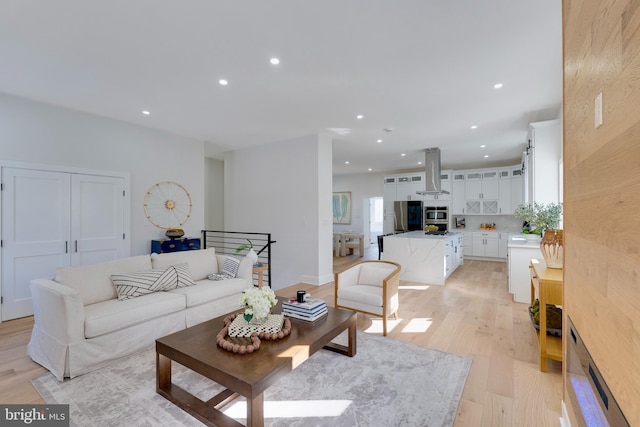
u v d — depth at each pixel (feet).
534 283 9.57
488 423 5.99
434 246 17.63
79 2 6.56
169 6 6.70
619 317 3.03
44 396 6.89
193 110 13.48
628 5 2.70
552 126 13.67
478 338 9.94
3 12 6.86
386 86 10.91
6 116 11.85
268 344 6.63
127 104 12.78
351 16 7.08
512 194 25.49
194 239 17.22
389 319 11.75
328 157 18.47
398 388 7.14
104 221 14.65
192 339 6.88
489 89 11.16
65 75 10.09
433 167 21.26
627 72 2.75
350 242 30.94
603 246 3.51
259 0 6.52
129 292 9.64
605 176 3.41
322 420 6.07
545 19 7.13
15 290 12.12
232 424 5.70
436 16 7.06
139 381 7.50
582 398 4.46
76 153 13.71
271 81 10.53
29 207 12.46
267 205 19.97
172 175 17.44
